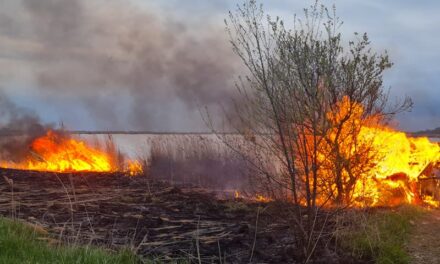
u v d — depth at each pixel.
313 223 5.51
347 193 6.31
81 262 4.77
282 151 5.61
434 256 5.65
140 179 11.37
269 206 6.73
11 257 4.72
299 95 5.42
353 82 6.04
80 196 8.77
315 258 5.46
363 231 6.11
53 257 4.84
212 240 6.06
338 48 5.80
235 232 6.43
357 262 5.44
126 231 6.41
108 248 5.45
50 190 9.26
